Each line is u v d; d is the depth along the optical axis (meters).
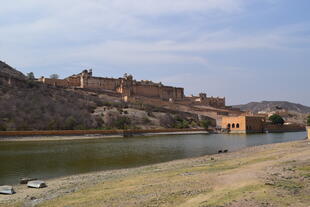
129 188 18.62
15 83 100.75
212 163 29.91
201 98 193.62
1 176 27.67
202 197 15.07
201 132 115.56
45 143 61.84
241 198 14.09
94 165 34.47
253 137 90.06
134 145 60.16
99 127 93.69
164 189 17.55
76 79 154.38
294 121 171.00
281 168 21.34
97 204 15.38
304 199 13.64
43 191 20.00
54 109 92.69
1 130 70.88
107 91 154.25
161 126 112.25
